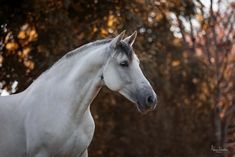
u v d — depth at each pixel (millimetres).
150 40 16484
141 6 14969
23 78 13688
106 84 7074
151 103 6941
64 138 7035
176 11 16391
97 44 7242
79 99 7102
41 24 14023
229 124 20688
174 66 19078
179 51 18297
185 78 19406
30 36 14242
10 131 7250
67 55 7281
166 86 17844
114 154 18875
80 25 14727
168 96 18938
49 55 13781
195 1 16375
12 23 13727
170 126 19109
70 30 14195
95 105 17047
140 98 6941
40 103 7188
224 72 20766
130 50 7016
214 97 20031
